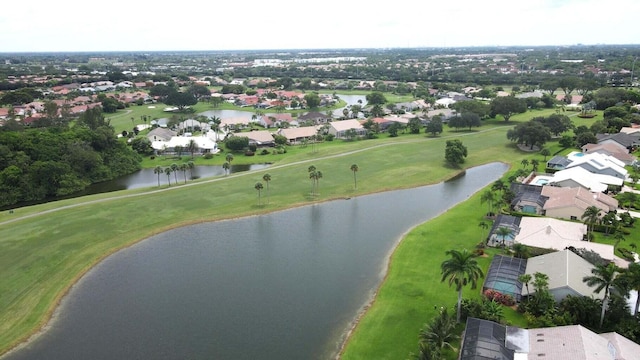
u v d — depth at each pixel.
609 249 80.81
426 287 74.38
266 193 123.75
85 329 66.06
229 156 161.00
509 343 57.22
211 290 76.25
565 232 88.69
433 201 119.06
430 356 51.00
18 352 61.22
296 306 71.06
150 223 103.75
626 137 162.00
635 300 67.50
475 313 63.16
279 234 98.62
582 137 164.12
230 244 93.94
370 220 106.19
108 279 80.31
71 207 113.06
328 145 184.50
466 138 189.25
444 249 88.50
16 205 124.81
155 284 78.50
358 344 60.88
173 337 63.97
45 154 139.62
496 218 100.50
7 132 143.38
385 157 160.12
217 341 62.91
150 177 150.38
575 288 65.81
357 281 78.25
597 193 108.88
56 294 75.31
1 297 73.94
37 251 89.31
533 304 65.25
